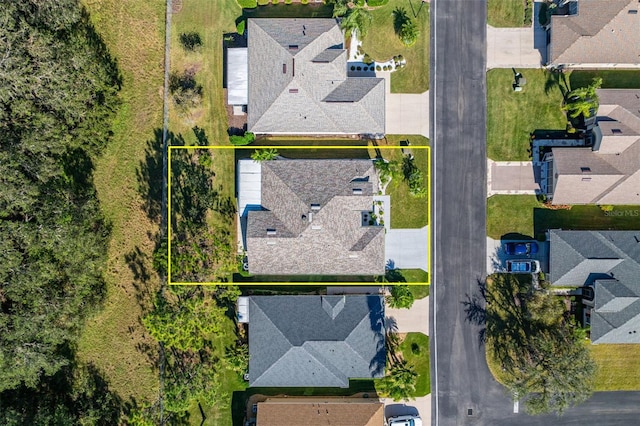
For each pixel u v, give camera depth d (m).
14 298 38.31
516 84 45.91
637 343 44.28
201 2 45.47
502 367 45.78
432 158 46.16
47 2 38.25
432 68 46.06
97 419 43.50
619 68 46.03
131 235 45.53
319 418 43.47
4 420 39.12
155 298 43.56
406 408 46.06
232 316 45.59
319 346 43.50
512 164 46.12
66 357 45.38
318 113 43.47
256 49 43.47
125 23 45.44
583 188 43.53
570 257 43.81
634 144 42.88
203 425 45.53
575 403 43.22
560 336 43.16
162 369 45.50
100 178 45.38
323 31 43.34
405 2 45.94
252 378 43.72
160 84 45.56
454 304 46.00
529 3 45.94
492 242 46.12
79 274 40.59
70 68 39.06
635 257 43.59
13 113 37.81
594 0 43.72
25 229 37.03
